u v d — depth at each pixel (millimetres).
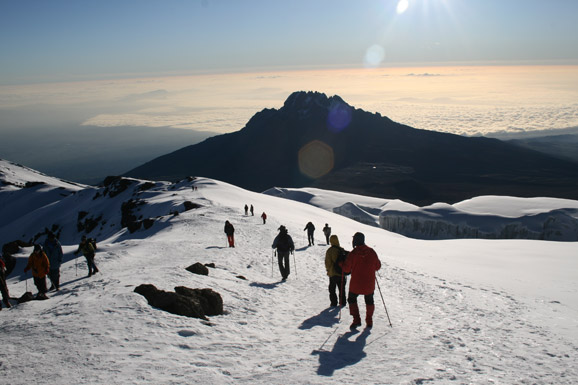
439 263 20703
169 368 5535
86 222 93875
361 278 8039
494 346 6543
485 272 17062
